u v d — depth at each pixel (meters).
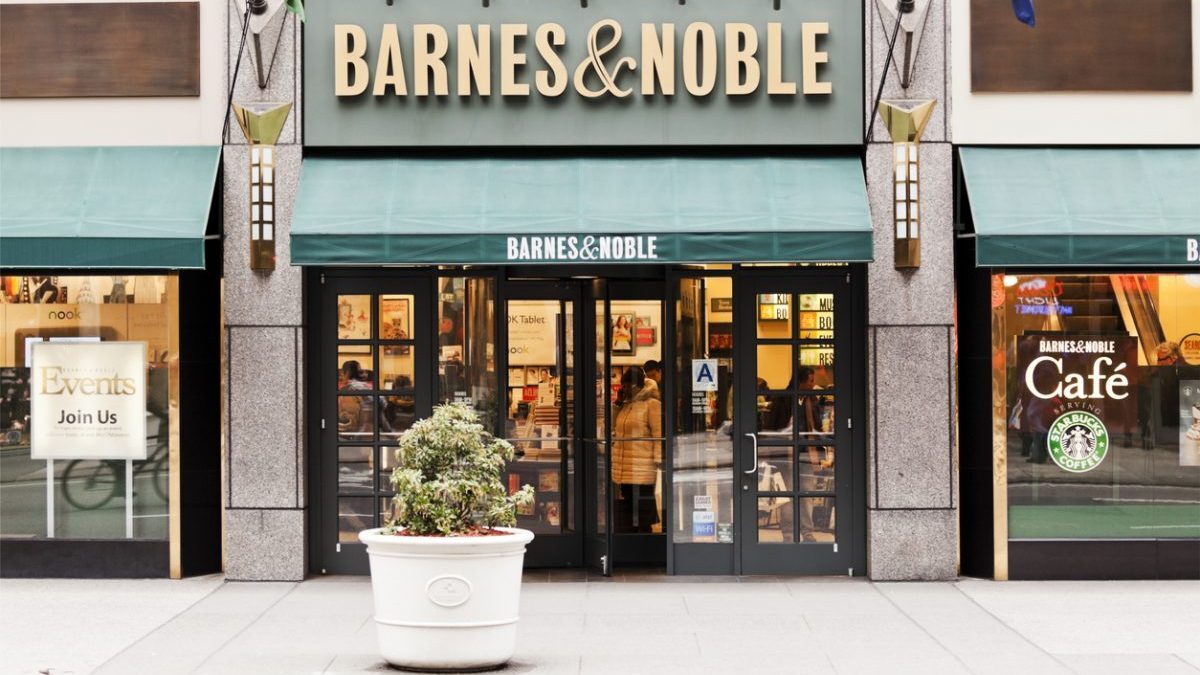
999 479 11.41
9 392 11.56
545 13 11.43
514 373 12.18
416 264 10.98
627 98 11.41
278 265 11.39
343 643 9.09
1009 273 11.45
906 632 9.48
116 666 8.40
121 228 10.84
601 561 11.89
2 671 8.26
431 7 11.45
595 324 12.19
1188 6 11.49
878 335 11.41
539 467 12.19
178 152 11.41
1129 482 11.47
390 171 11.34
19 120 11.46
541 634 9.42
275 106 11.34
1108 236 10.81
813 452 11.72
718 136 11.39
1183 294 11.45
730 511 11.80
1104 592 10.95
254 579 11.41
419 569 8.12
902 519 11.41
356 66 11.34
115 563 11.48
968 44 11.47
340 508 11.73
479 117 11.41
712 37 11.36
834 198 11.07
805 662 8.54
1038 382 11.46
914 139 11.31
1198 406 11.45
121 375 11.49
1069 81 11.45
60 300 11.52
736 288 11.75
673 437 11.80
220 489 11.73
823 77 11.43
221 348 11.66
